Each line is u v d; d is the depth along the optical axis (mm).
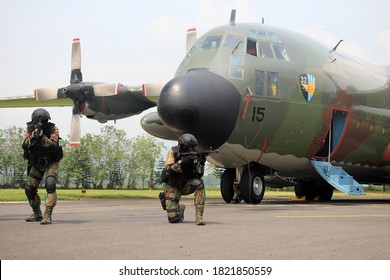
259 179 16922
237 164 16531
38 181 9250
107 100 22016
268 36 16516
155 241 6609
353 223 9000
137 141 61000
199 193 8641
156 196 25703
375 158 20188
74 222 9234
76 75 22234
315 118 16891
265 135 15906
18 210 13086
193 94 14172
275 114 15906
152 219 9977
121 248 6031
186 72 15859
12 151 60656
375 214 11266
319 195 22188
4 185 59969
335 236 7113
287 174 18328
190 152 8734
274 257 5469
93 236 7086
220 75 15219
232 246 6199
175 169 8773
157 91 20688
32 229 7969
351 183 17625
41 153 8820
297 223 9008
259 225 8617
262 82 15719
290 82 16250
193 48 16750
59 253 5668
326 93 17234
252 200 16688
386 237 7012
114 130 60781
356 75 18969
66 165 59969
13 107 27641
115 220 9711
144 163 60844
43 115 8797
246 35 16062
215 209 13227
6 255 5523
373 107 19328
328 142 18281
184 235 7219
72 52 22203
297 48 17031
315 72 17047
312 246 6203
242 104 15211
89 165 60469
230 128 14977
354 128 18531
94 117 22328
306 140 16938
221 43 15984
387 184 23922
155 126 20609
